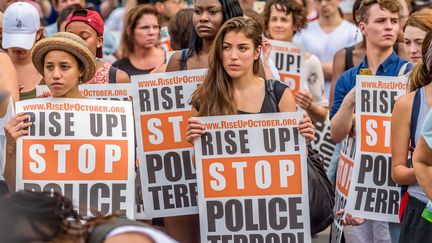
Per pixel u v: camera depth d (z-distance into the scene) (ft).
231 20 40.14
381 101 43.09
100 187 39.32
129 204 39.42
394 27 46.32
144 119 43.83
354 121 44.78
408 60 48.49
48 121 39.24
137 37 60.08
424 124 35.09
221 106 40.22
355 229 45.06
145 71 60.29
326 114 56.29
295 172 39.70
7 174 39.81
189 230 44.75
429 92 37.60
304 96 54.70
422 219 37.32
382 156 43.11
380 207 43.24
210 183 39.83
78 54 39.17
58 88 39.17
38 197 23.86
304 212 39.65
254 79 40.60
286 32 60.39
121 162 39.52
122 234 24.02
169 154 43.75
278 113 39.60
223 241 39.83
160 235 24.21
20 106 39.22
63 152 39.24
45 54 39.32
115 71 47.03
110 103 39.78
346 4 83.41
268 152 39.73
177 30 51.93
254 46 40.19
